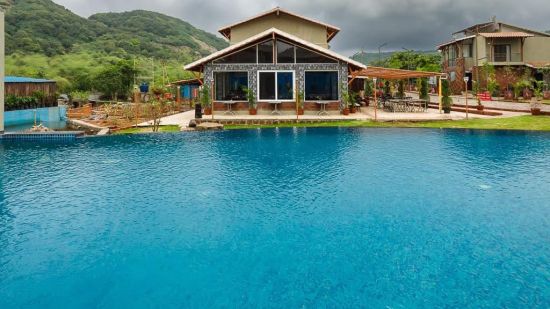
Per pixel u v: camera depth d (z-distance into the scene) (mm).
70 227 8297
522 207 9133
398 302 5477
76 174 12680
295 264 6602
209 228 8164
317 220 8531
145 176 12359
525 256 6758
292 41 25656
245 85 26250
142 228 8211
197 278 6199
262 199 10008
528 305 5395
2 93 20219
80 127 25188
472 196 9992
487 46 45000
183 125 23578
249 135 20328
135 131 22062
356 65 25969
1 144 18688
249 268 6480
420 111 29125
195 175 12422
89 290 5906
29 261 6820
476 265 6469
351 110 26969
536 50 45781
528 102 35219
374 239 7516
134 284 6055
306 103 26031
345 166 13367
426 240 7449
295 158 14734
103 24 118562
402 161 14000
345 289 5820
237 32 31609
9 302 5617
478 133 19797
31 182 11773
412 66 62219
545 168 12695
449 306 5383
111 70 51219
